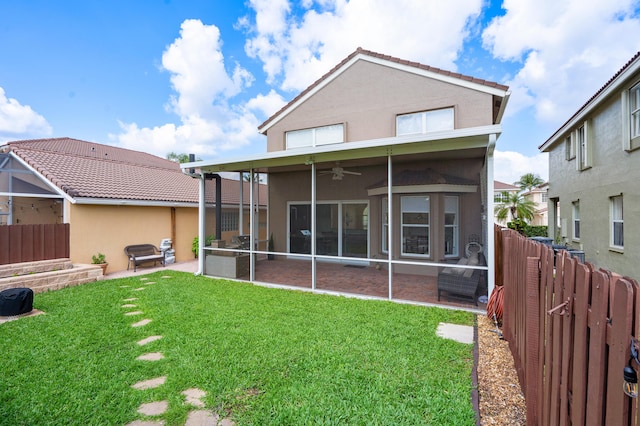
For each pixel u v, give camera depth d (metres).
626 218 8.23
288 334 4.48
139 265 10.77
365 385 3.15
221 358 3.78
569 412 1.79
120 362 3.76
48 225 8.40
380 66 9.91
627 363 1.24
